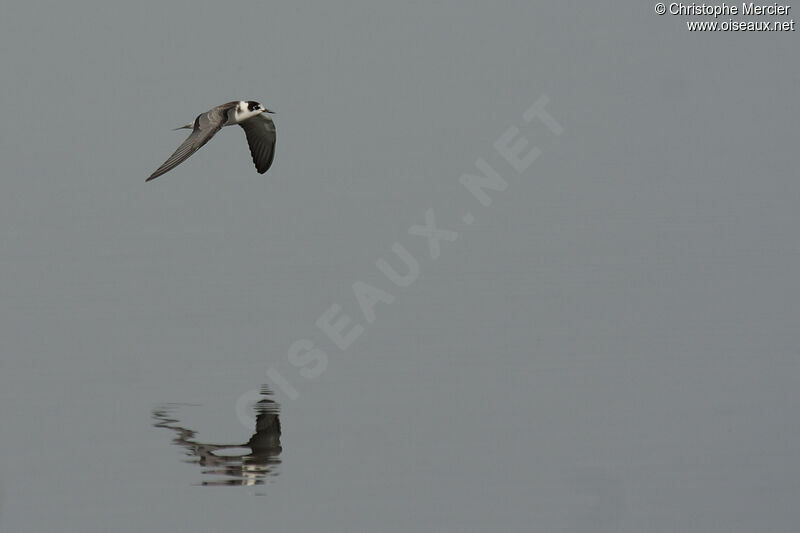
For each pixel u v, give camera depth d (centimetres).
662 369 2244
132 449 1917
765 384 2153
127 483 1788
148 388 2200
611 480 1775
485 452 1883
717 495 1723
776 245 3194
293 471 1827
